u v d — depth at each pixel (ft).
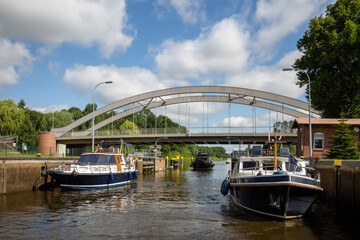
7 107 205.67
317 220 40.96
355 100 106.11
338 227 37.19
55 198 57.52
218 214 44.65
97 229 35.58
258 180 41.19
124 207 49.83
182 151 358.23
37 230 34.88
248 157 50.65
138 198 60.03
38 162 70.54
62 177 65.72
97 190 70.59
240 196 46.26
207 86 203.51
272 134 169.37
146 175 137.69
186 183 95.25
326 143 95.81
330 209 49.96
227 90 200.23
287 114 193.67
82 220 40.04
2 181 58.23
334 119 99.76
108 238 32.04
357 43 99.30
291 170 47.85
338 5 110.52
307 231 35.37
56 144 213.46
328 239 32.32
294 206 39.96
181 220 40.55
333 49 106.11
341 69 107.86
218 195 66.18
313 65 112.27
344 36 101.71
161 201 56.59
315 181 41.68
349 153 78.33
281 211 39.99
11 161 60.75
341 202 45.93
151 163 169.37
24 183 64.85
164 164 205.26
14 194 60.95
